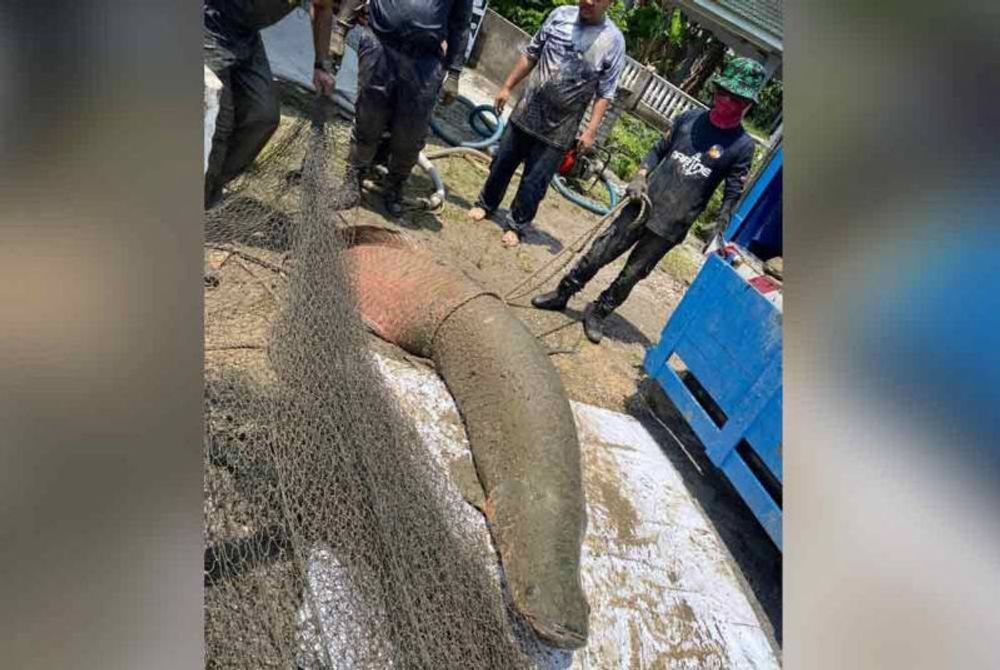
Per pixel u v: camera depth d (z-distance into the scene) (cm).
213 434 152
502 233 522
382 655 142
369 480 168
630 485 307
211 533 138
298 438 163
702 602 261
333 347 203
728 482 344
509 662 173
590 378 396
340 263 245
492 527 231
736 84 360
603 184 757
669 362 380
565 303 453
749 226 434
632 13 1389
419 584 159
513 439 252
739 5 1175
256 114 289
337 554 151
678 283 623
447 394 295
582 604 202
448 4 380
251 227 253
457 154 625
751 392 296
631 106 1157
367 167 416
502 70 949
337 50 382
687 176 387
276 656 129
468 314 300
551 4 1163
